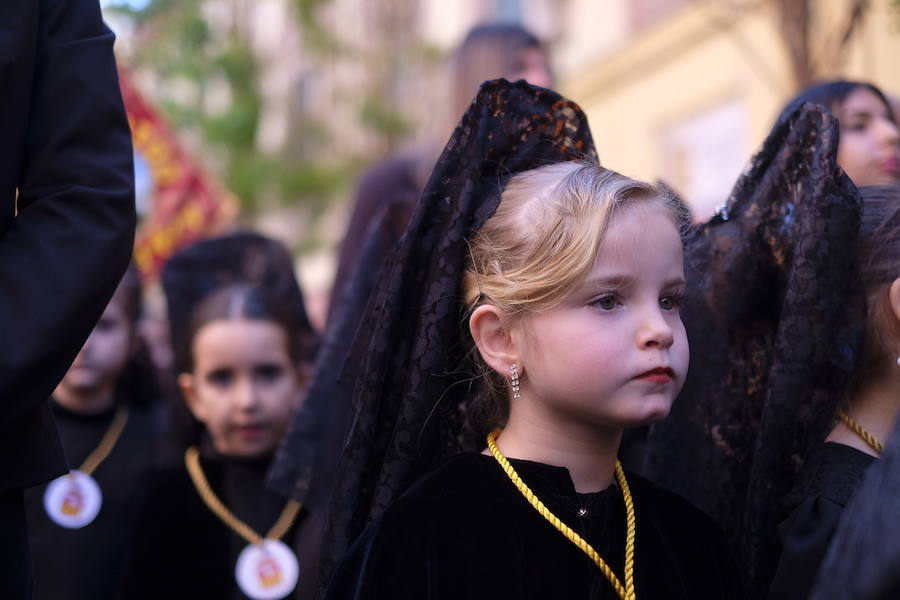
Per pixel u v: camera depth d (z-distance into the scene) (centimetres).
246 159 1139
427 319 171
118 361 329
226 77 1110
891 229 181
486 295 167
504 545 159
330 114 1253
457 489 163
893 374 180
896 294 175
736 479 195
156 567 289
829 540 166
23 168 162
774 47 705
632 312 157
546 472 163
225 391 293
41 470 158
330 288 333
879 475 132
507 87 179
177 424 309
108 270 156
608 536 166
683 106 831
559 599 157
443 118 328
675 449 202
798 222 184
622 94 914
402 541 159
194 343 296
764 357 195
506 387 174
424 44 1119
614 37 922
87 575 304
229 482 295
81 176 158
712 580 175
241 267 342
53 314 149
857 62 531
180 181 581
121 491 320
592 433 165
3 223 158
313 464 253
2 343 147
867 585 126
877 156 244
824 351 177
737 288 195
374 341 176
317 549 254
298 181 1152
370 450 178
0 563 153
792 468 182
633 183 162
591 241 155
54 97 160
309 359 322
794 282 178
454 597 155
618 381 155
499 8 1070
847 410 182
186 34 991
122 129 166
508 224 166
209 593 286
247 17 1181
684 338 161
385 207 263
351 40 1219
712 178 802
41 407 162
